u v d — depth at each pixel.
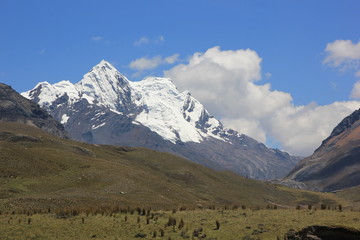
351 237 37.28
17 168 112.44
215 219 50.94
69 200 81.69
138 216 52.59
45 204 76.06
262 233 42.78
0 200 76.00
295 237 39.19
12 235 46.00
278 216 51.00
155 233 44.25
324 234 38.19
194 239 42.28
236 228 45.41
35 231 47.41
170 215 54.97
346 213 51.47
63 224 50.78
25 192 98.06
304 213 53.09
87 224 50.53
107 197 94.25
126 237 44.41
